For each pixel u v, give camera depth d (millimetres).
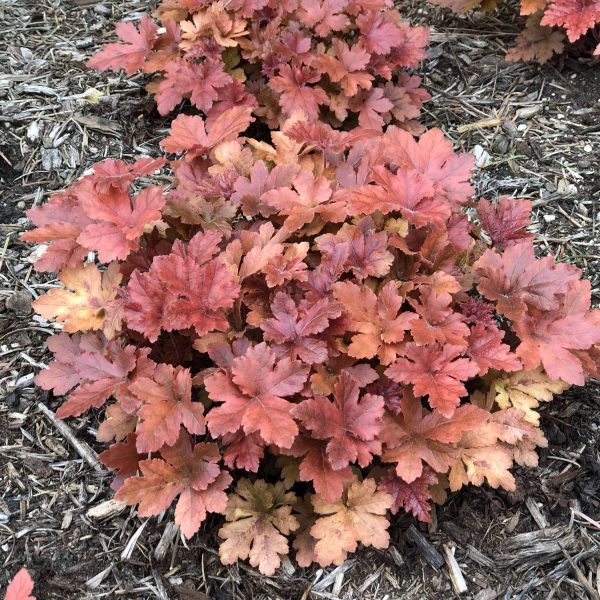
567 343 684
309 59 987
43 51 1161
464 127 1090
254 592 672
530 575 689
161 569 682
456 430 637
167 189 995
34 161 1020
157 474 625
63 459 748
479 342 679
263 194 733
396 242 701
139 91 1116
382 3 1040
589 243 945
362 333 652
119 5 1250
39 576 674
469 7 1150
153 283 652
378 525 638
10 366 813
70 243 716
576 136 1063
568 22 1006
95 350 705
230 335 680
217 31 994
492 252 722
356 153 802
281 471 697
